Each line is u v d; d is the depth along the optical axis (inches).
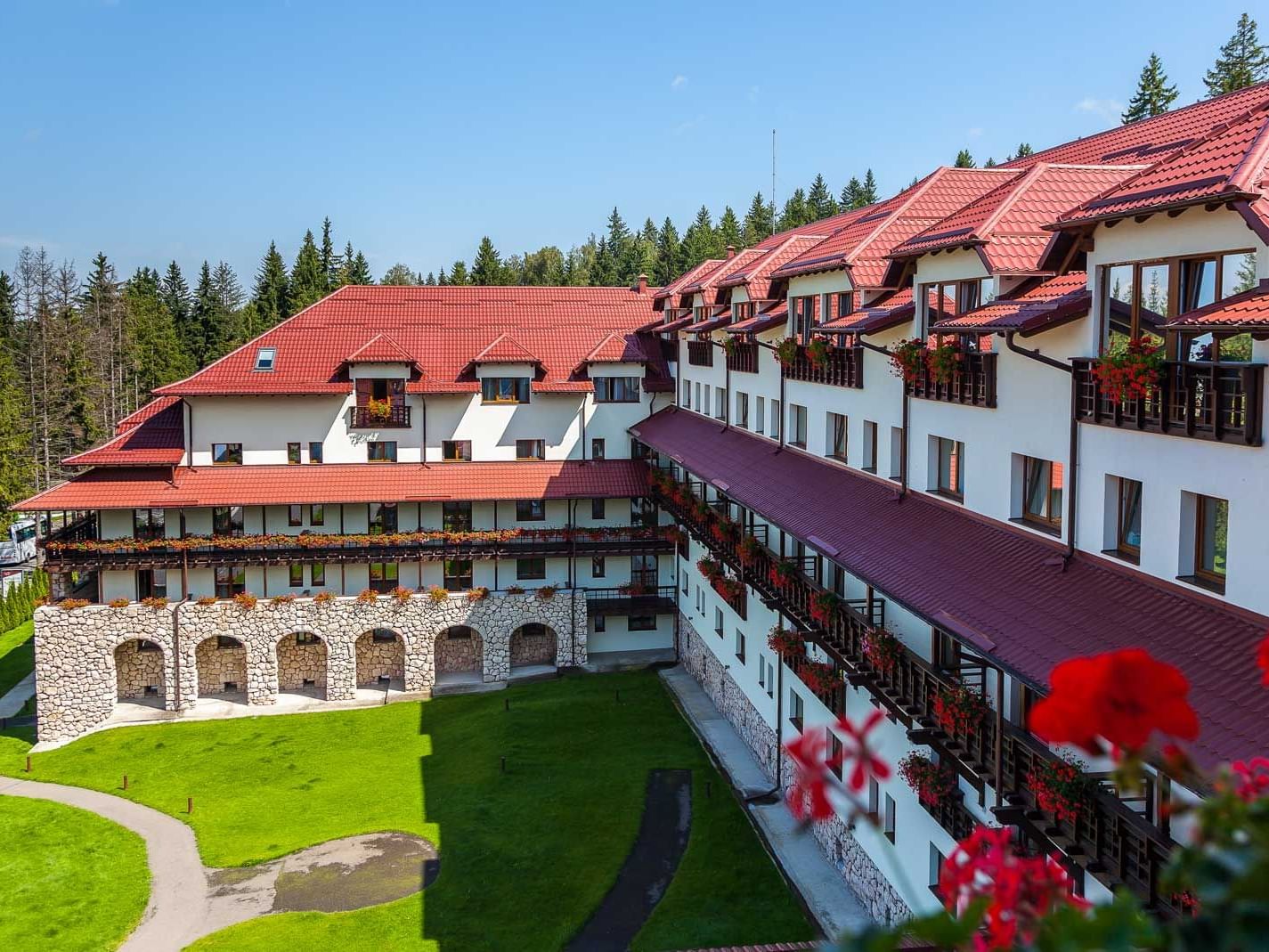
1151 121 1087.0
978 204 932.0
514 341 2122.3
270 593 1977.1
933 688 820.0
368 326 2214.6
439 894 1248.2
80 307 4896.7
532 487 2042.3
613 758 1584.6
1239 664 543.5
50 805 1571.1
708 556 1766.7
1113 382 646.5
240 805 1542.8
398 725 1838.1
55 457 3818.9
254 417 2006.6
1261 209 531.5
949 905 193.2
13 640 2480.3
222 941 1178.6
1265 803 147.3
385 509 2022.6
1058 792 619.8
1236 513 573.9
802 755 174.4
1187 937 137.3
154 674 1975.9
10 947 1195.9
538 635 2097.7
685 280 2199.8
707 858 1258.6
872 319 1074.1
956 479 964.0
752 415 1605.6
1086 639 639.8
